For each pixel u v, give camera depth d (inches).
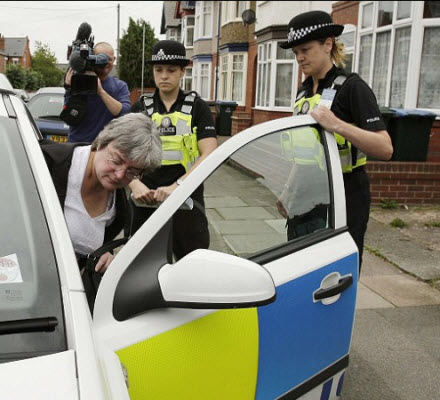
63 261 58.2
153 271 63.2
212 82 1120.2
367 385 124.3
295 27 112.1
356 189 113.0
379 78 404.8
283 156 83.0
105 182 76.2
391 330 149.9
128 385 57.4
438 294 175.3
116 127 74.0
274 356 74.9
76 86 147.5
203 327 66.6
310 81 119.8
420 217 265.6
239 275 58.6
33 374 46.8
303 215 86.2
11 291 55.4
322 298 80.9
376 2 402.6
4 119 72.1
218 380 68.0
